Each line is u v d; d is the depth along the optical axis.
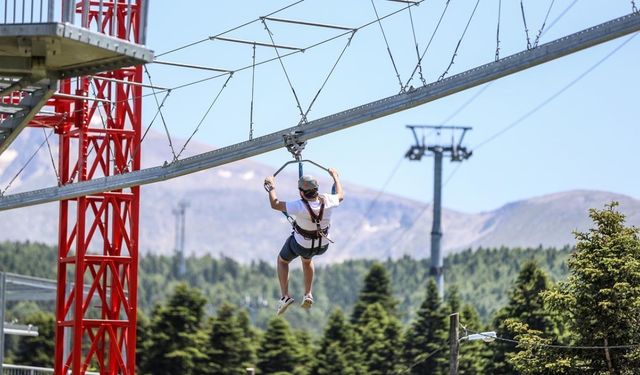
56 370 52.34
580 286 55.81
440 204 117.50
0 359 71.56
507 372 86.31
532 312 84.31
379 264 130.38
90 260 51.84
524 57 32.44
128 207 52.53
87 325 51.56
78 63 30.06
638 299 54.25
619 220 56.53
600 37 31.06
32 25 27.19
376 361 112.31
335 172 25.45
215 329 116.69
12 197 46.88
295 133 33.44
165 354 113.50
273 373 116.56
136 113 51.31
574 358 55.94
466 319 102.50
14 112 34.38
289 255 25.19
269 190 25.12
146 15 29.20
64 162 51.78
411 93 34.62
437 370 107.69
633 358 54.72
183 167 41.22
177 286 116.25
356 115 35.72
